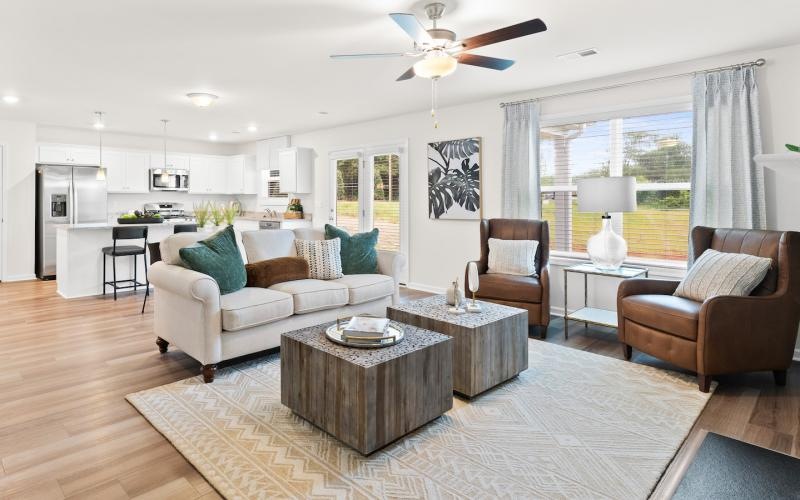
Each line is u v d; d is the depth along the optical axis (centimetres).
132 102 542
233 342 313
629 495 190
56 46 351
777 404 277
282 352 261
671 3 283
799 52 354
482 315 307
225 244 349
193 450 222
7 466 208
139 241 621
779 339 299
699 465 169
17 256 682
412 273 632
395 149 642
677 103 411
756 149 364
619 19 307
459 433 241
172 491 192
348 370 220
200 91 490
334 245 425
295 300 346
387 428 223
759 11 296
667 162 428
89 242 577
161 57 378
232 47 354
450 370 255
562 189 496
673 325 308
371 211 686
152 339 398
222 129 746
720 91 379
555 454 221
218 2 277
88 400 277
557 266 496
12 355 355
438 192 591
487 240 479
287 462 213
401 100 540
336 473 204
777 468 166
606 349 381
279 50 361
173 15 295
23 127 676
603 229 422
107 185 765
